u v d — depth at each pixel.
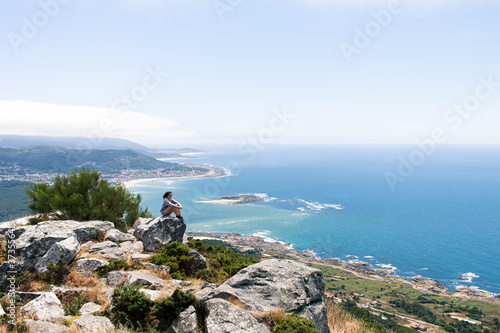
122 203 22.25
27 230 15.30
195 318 7.75
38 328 7.25
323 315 9.57
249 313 7.79
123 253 14.97
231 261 17.03
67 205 19.75
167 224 17.44
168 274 13.39
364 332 11.41
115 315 8.75
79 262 12.77
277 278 9.59
